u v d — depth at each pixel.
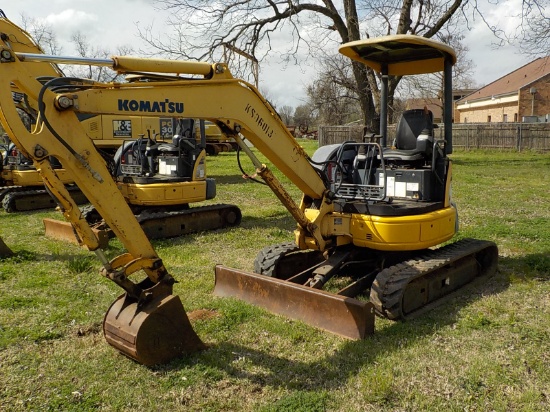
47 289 6.31
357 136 27.62
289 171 5.32
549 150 28.75
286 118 68.50
